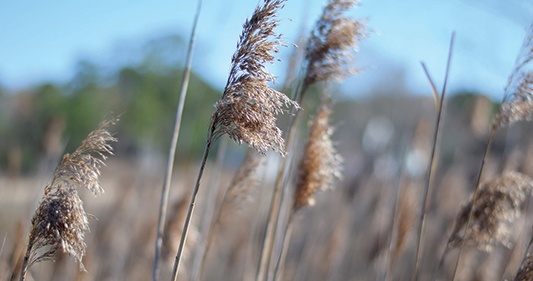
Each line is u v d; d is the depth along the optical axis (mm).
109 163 3643
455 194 2549
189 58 1760
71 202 1442
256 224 2383
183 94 1759
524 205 2111
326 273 2533
